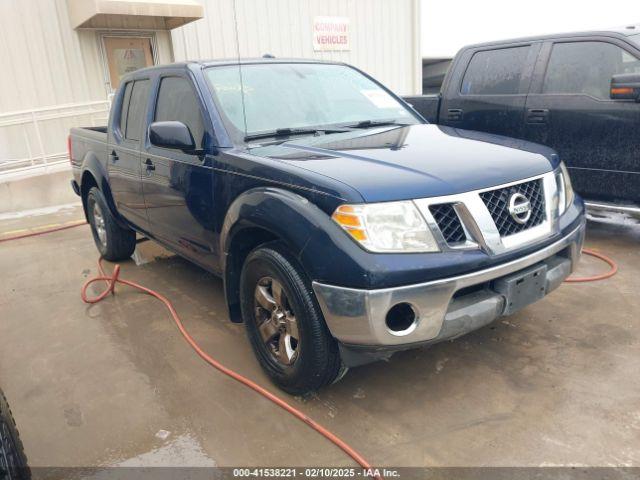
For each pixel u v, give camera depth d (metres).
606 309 3.69
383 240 2.34
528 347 3.26
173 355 3.46
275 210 2.62
